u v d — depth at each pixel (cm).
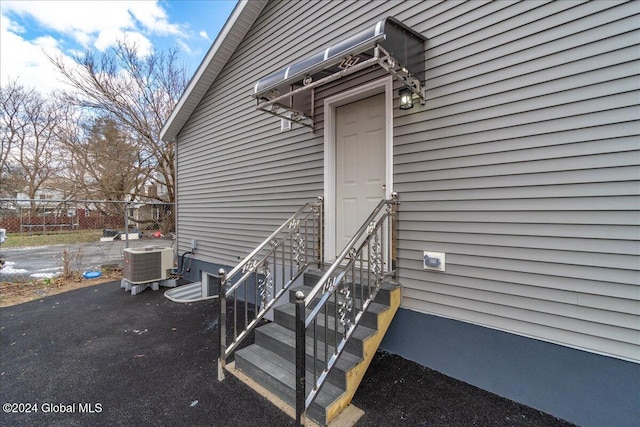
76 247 820
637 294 192
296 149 422
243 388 252
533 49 231
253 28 498
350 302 247
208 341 353
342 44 240
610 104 201
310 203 370
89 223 939
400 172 306
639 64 192
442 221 277
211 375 275
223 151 561
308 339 275
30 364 302
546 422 211
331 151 377
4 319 435
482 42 255
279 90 342
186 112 641
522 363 232
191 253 647
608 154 202
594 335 205
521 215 236
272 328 304
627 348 194
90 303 506
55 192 1578
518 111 237
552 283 222
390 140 314
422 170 290
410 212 298
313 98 391
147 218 1032
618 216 199
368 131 352
